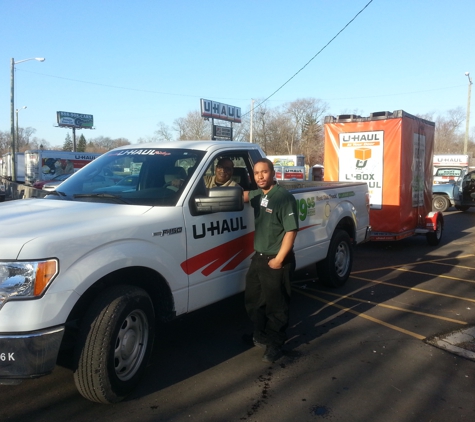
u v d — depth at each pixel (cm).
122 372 356
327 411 351
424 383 398
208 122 4775
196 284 416
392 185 939
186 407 354
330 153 1016
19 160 3897
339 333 515
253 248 489
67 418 336
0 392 375
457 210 2114
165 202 405
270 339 434
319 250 611
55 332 300
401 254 980
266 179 425
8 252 295
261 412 349
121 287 352
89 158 3350
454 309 601
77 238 319
